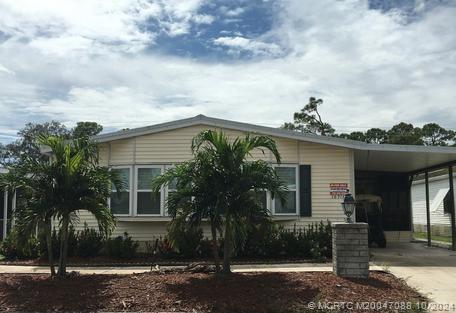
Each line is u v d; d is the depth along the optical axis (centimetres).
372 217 1919
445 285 980
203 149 1124
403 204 2255
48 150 1348
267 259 1371
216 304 793
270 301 803
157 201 1521
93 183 1002
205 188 942
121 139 1571
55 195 981
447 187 2762
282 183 991
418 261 1336
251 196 952
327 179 1540
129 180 1548
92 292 869
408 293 888
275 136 1550
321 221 1490
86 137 1048
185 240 1342
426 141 5472
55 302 825
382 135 5375
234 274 981
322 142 1524
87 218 1546
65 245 1011
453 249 1708
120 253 1398
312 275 997
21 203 995
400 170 2186
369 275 1027
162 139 1563
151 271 1075
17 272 1170
